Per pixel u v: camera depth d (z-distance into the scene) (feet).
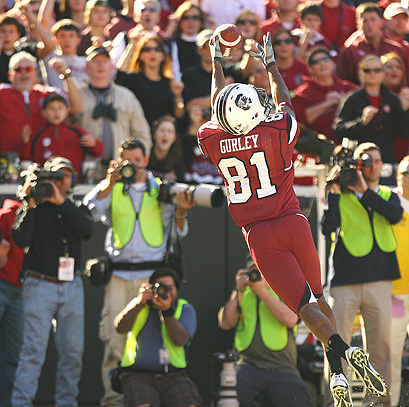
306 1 120.16
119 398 78.74
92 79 91.25
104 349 88.07
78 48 105.50
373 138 90.22
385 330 75.20
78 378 77.56
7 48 99.66
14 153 88.48
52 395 87.56
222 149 51.44
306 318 49.24
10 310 80.94
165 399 72.49
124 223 79.25
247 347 77.92
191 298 89.15
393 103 90.89
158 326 74.49
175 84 95.91
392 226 79.51
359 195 76.02
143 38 95.35
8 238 80.64
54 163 77.92
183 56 105.09
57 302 76.23
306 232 51.26
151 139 93.76
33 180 75.20
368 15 105.60
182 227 79.97
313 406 78.84
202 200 76.38
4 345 81.05
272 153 50.90
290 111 53.21
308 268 51.65
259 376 76.95
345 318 75.15
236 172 51.67
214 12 114.62
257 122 50.52
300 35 112.57
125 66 98.58
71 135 87.97
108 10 106.42
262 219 51.44
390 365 75.77
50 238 76.23
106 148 90.43
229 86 50.49
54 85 98.48
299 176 86.43
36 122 90.89
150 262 79.05
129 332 74.59
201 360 88.74
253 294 79.46
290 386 76.64
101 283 78.23
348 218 76.07
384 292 75.36
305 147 84.43
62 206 75.56
